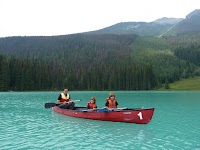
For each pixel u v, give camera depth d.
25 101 27.17
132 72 115.31
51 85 108.50
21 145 6.77
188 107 19.56
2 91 84.44
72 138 7.68
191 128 9.56
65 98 15.30
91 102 12.64
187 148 6.49
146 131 8.90
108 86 115.94
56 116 13.38
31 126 10.00
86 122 11.11
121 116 10.66
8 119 12.16
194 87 121.25
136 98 36.00
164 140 7.44
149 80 121.50
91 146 6.66
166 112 15.69
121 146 6.67
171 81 145.75
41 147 6.55
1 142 7.12
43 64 117.50
